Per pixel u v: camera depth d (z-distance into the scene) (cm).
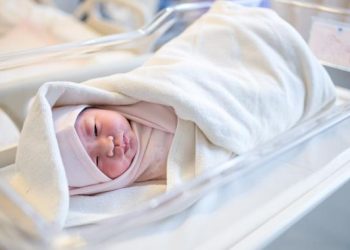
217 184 62
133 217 51
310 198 66
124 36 124
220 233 57
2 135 87
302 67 85
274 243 58
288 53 85
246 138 73
